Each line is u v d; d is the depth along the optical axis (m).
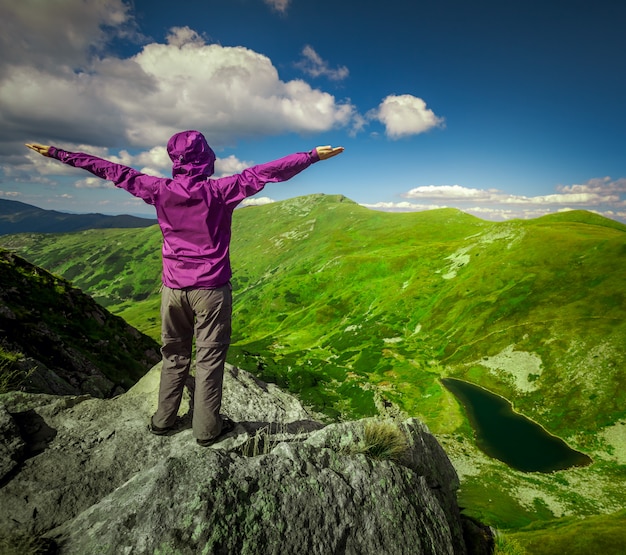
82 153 3.76
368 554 3.46
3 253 26.58
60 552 2.66
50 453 3.82
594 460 66.81
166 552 2.61
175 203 3.50
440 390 93.06
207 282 3.56
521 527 48.22
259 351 140.88
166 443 4.20
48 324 22.05
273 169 3.56
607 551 38.78
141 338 33.25
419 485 4.62
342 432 4.77
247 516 3.02
